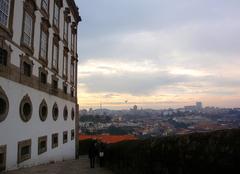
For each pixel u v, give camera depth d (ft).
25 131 55.57
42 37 67.56
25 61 55.57
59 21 84.89
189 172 22.91
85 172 53.57
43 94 67.82
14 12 50.44
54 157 78.64
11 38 48.91
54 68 78.64
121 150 48.65
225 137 19.51
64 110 92.27
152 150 31.65
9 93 48.11
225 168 18.49
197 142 22.43
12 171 46.85
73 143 106.93
